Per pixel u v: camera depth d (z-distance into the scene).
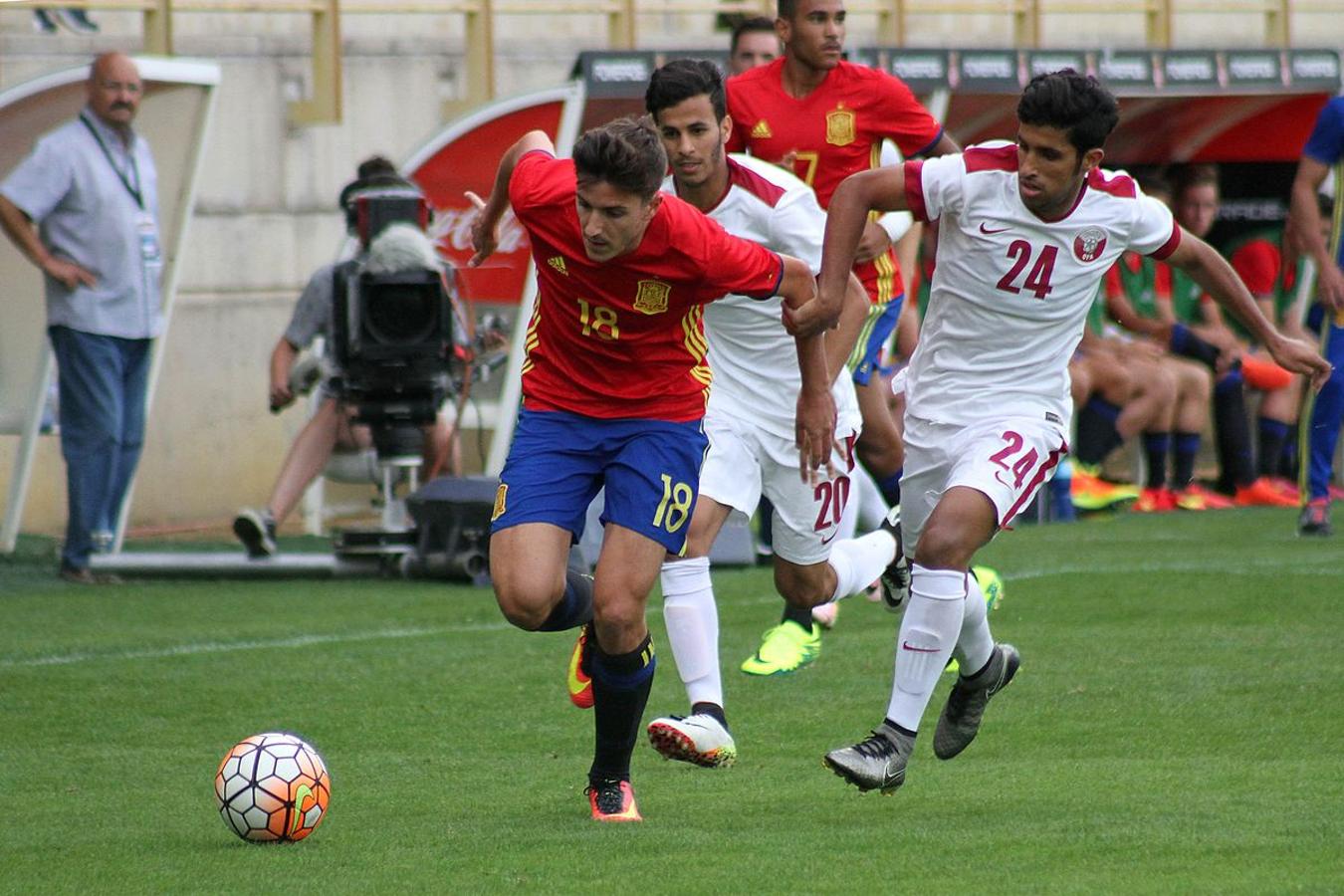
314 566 37.56
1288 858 15.43
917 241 30.28
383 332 35.16
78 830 17.50
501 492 18.12
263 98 48.03
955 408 19.58
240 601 34.47
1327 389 42.22
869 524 30.77
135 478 43.94
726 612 32.22
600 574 17.66
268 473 48.56
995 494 18.61
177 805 18.70
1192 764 20.00
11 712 24.06
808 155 27.61
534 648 28.81
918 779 19.66
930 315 19.77
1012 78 47.12
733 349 22.58
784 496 23.08
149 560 37.47
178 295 46.53
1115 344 49.66
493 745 21.91
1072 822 17.12
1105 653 27.11
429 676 26.44
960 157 18.86
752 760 21.02
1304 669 25.55
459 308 38.00
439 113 51.19
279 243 48.53
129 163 37.62
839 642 29.09
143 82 39.53
